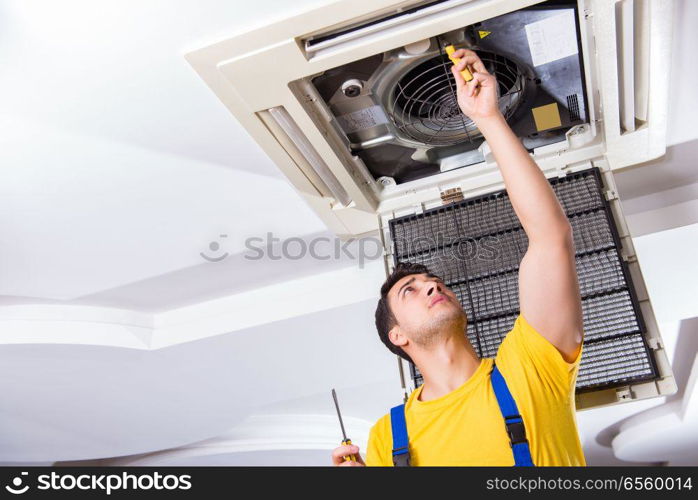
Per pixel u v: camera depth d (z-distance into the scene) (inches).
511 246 105.7
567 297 68.1
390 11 90.6
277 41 92.9
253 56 94.5
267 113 104.4
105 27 94.0
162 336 175.2
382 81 101.7
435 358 74.9
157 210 137.1
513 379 66.9
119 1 89.8
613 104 106.4
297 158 113.3
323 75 100.1
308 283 166.6
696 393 242.7
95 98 107.5
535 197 68.4
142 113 111.7
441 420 68.0
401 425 70.0
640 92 108.7
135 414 222.2
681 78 113.0
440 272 107.8
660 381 92.4
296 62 94.7
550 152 114.7
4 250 145.2
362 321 170.4
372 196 121.6
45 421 224.1
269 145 110.3
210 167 126.0
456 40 97.2
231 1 89.7
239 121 105.7
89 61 100.0
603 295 97.7
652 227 142.3
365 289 160.6
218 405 217.8
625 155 119.7
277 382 203.3
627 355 93.5
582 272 100.1
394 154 115.5
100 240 144.7
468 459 64.3
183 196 133.5
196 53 95.3
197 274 161.9
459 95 74.9
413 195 120.6
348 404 252.2
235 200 135.9
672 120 122.1
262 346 178.9
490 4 88.7
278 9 90.7
